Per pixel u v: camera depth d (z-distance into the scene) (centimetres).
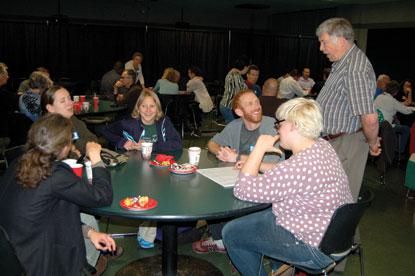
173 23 1227
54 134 160
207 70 1200
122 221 340
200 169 227
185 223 282
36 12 1060
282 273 230
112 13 1147
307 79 979
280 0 965
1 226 148
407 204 408
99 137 580
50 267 163
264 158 240
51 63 1009
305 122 173
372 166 555
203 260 279
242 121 266
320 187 169
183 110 678
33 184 158
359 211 178
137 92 508
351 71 234
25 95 417
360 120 242
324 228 172
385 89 558
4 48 973
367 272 271
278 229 182
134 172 219
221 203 175
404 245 315
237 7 1118
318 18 1109
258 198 171
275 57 1230
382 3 943
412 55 896
